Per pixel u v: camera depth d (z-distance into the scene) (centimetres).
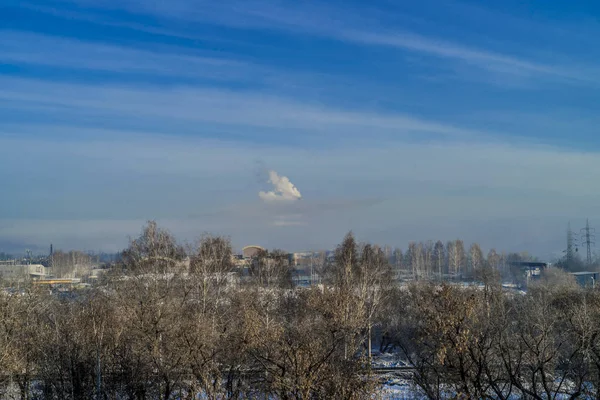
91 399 3956
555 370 3594
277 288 7125
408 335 5853
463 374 2688
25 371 4116
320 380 2981
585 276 12400
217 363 3691
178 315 4300
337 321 4353
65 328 4203
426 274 14600
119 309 4388
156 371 3897
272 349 3362
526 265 15788
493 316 4003
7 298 4531
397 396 3706
